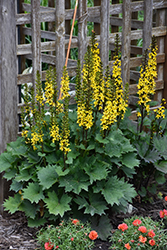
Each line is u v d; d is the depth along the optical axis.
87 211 3.02
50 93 3.12
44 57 4.46
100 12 3.92
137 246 2.82
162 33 4.56
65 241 2.84
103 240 3.11
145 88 3.37
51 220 3.26
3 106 3.44
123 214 3.46
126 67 4.27
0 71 3.37
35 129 3.14
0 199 3.63
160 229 3.24
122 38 4.16
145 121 3.64
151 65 3.37
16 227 3.34
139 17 6.98
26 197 2.98
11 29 3.32
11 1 3.26
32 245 3.08
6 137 3.51
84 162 3.16
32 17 3.42
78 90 3.05
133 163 3.30
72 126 3.20
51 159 3.20
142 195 3.65
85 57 3.02
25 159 3.38
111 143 3.23
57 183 3.22
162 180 3.72
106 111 2.98
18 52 3.44
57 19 3.61
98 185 3.14
